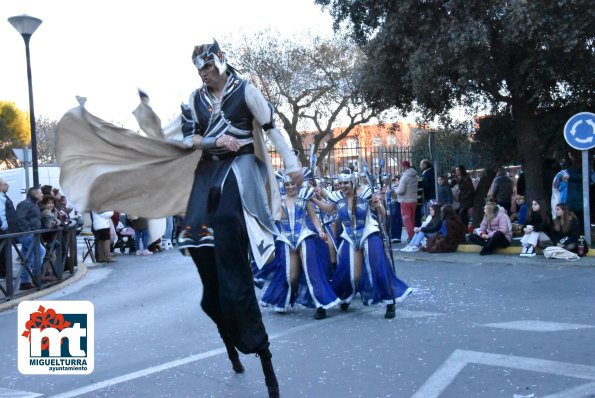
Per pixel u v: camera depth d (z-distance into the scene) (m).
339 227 8.22
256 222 3.99
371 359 5.41
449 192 15.16
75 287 10.95
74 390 4.93
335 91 28.42
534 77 12.24
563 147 14.77
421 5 12.59
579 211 12.23
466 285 9.02
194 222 4.04
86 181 3.95
